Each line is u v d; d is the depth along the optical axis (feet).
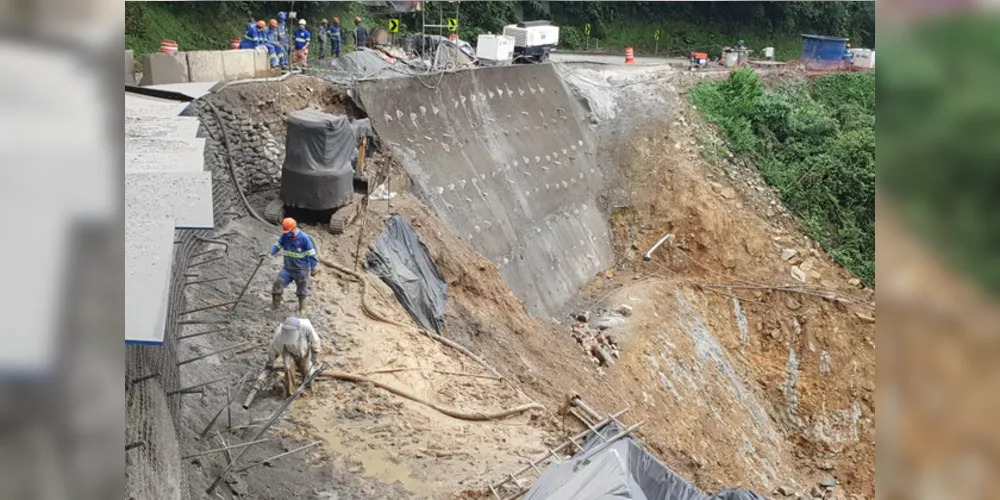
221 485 34.01
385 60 95.14
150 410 29.04
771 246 104.17
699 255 101.60
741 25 189.98
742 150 111.86
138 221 29.01
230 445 36.91
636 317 83.20
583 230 97.55
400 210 67.87
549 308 83.87
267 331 48.26
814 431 86.69
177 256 41.83
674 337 84.33
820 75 128.06
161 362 33.37
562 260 90.53
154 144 41.86
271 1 124.47
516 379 59.11
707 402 79.56
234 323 48.21
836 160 110.11
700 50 184.96
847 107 121.49
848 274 102.73
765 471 76.74
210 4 122.01
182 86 67.97
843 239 105.40
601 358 73.92
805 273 101.81
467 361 52.85
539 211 90.43
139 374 29.60
